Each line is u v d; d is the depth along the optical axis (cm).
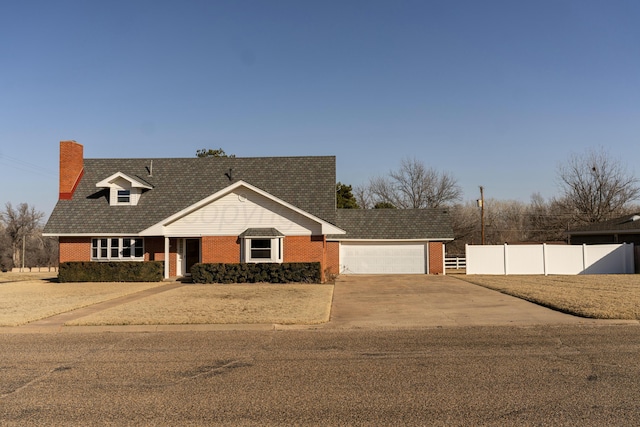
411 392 731
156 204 3045
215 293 2088
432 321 1404
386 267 3547
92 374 859
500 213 8138
